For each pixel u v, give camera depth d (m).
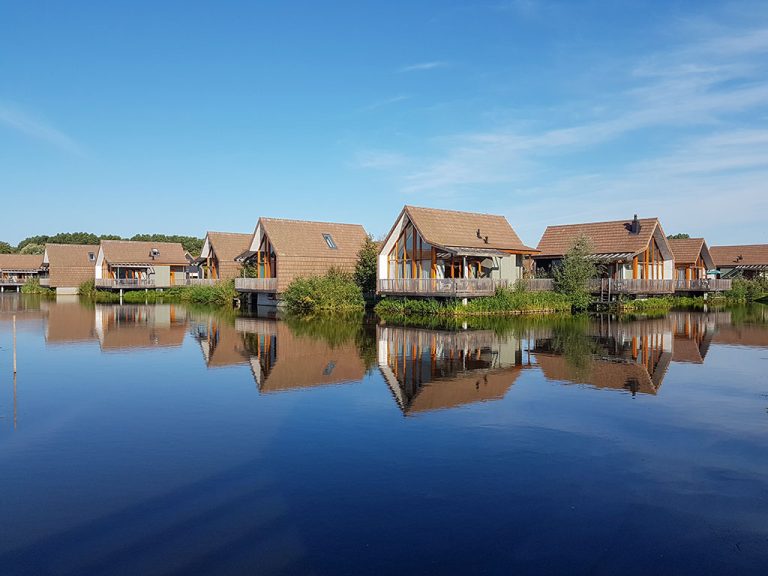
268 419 11.88
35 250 115.19
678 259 54.81
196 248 116.00
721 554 6.58
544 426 11.25
